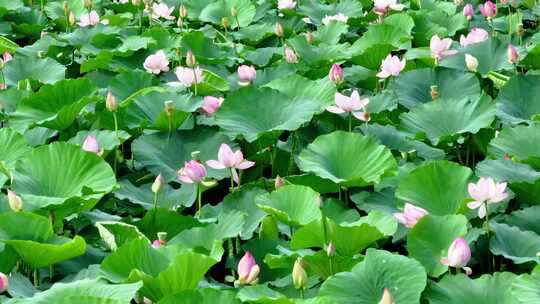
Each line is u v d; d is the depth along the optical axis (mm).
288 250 3592
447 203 3967
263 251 3727
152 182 4750
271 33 7297
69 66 6824
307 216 3846
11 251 3336
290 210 3924
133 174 4809
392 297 2961
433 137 4832
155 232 3951
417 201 3967
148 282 3098
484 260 3775
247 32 7398
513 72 5859
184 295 2979
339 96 4695
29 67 6176
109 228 3732
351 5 7957
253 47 7109
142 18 7879
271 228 3865
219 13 7953
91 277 3352
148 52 6488
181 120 4832
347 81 6070
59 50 6793
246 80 5590
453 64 5891
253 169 4898
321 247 3660
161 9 7301
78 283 3006
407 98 5387
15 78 6078
